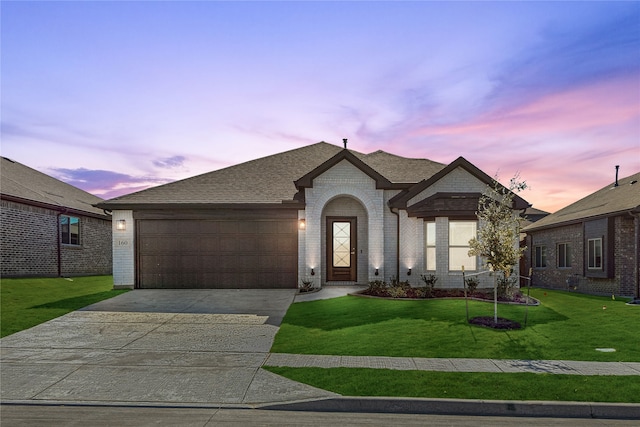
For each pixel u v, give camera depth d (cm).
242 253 1689
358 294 1491
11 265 1848
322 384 698
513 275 1552
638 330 1020
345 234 1761
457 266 1588
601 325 1066
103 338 1008
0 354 884
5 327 1098
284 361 829
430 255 1633
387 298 1400
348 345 923
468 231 1600
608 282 1798
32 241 1964
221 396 665
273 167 2025
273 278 1684
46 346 944
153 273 1686
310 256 1669
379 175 1669
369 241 1686
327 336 1002
